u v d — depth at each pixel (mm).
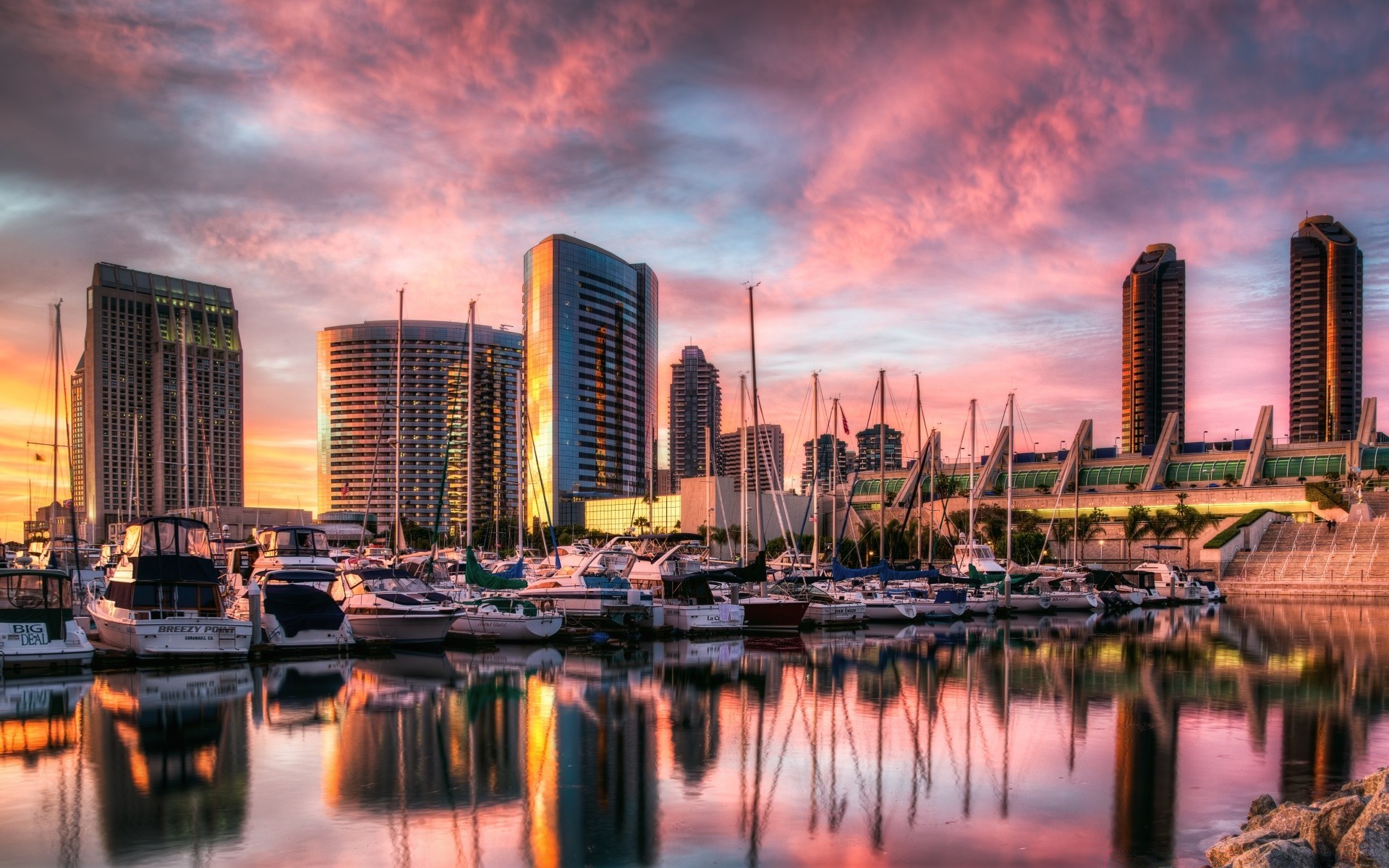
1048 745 29047
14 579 41594
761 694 38312
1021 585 92375
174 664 44312
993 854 19266
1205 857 19156
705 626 63094
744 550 79875
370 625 52000
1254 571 144000
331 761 26516
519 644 56000
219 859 18734
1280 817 18516
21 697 36312
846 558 106438
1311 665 48594
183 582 45625
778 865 18547
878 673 44906
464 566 72375
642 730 31016
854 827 20953
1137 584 123375
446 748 28203
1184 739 30031
